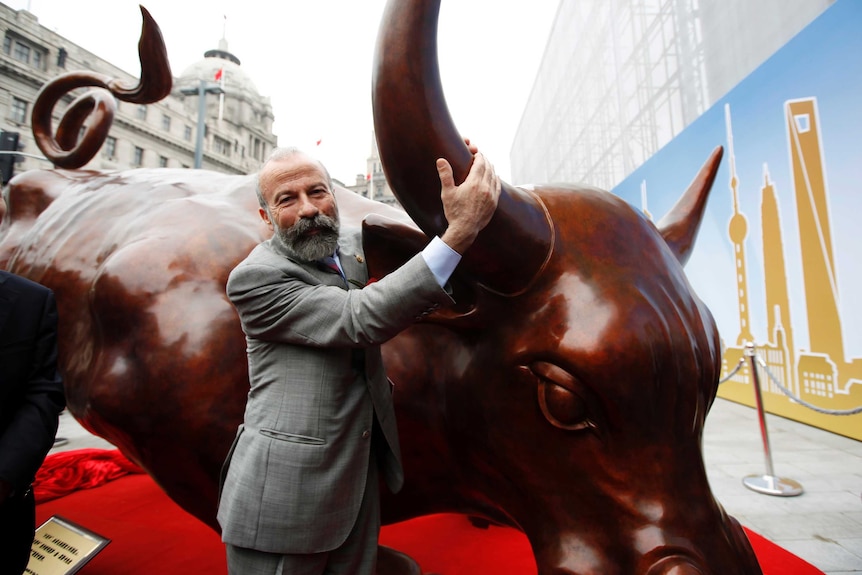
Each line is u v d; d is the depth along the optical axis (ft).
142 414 4.89
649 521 3.39
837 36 16.56
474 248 3.43
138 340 5.03
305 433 3.61
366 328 3.33
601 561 3.52
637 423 3.40
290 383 3.70
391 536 8.41
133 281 5.20
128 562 7.56
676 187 25.44
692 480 3.51
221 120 118.73
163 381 4.79
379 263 4.36
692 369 3.52
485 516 4.93
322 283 3.81
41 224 8.02
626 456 3.46
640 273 3.67
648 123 37.19
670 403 3.44
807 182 17.85
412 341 4.80
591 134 49.90
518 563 7.48
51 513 9.41
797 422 18.45
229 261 5.42
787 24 23.24
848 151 16.38
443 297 3.27
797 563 7.98
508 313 3.83
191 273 5.25
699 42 30.48
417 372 4.70
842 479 12.64
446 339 4.64
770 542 8.78
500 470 4.11
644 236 3.95
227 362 4.87
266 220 3.98
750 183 20.51
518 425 3.82
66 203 8.02
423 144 3.07
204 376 4.77
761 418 12.70
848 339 16.52
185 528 8.75
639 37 38.29
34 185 9.07
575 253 3.71
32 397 4.46
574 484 3.66
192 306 5.04
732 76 27.48
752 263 20.66
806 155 17.84
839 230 16.80
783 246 19.01
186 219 5.80
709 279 23.52
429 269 3.17
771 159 19.35
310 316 3.50
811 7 21.83
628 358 3.32
